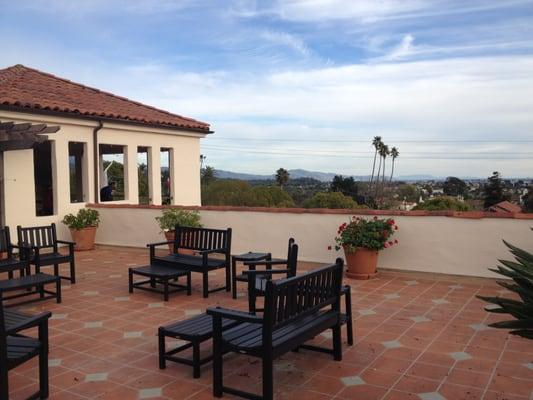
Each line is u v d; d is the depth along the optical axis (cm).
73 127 1097
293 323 371
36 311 571
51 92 1186
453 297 616
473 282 690
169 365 401
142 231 1018
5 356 297
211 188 2508
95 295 650
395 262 745
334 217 788
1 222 955
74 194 1368
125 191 1262
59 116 1044
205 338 375
